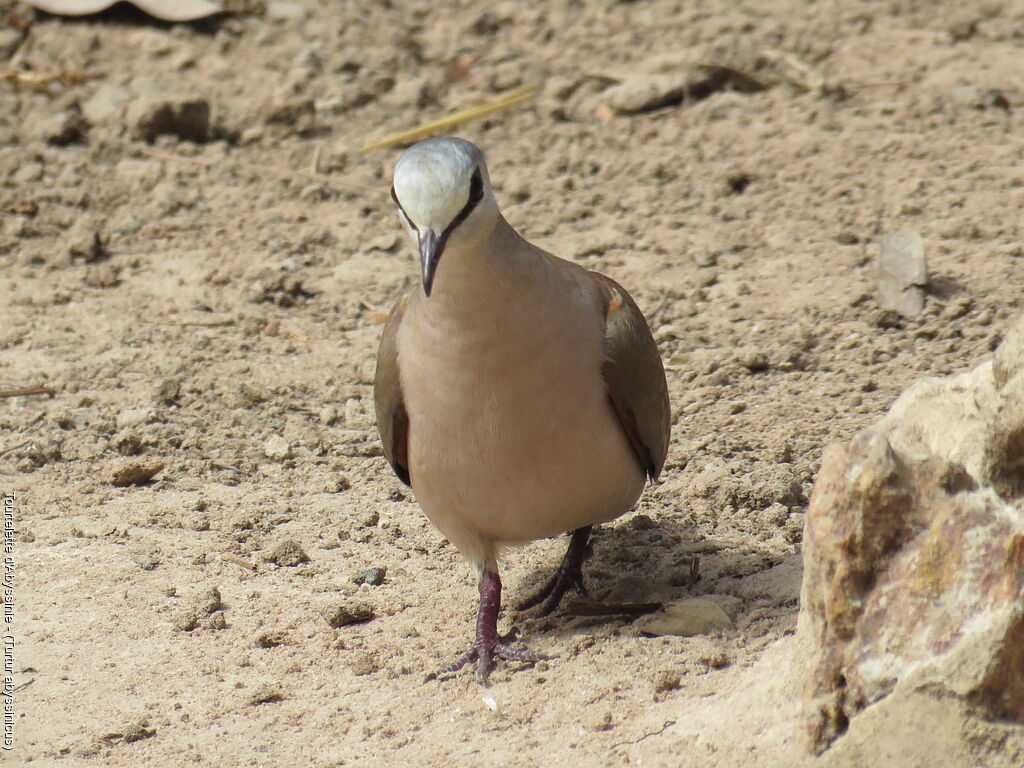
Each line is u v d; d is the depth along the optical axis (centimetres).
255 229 1602
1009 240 1429
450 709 815
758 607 891
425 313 841
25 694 855
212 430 1227
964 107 1745
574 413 852
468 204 800
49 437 1198
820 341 1301
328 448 1195
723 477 1070
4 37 1980
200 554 1020
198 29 2052
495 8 2175
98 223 1612
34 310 1440
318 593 970
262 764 771
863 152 1658
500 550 928
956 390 689
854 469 663
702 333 1336
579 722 774
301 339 1384
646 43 2019
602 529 1040
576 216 1585
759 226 1537
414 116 1861
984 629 623
